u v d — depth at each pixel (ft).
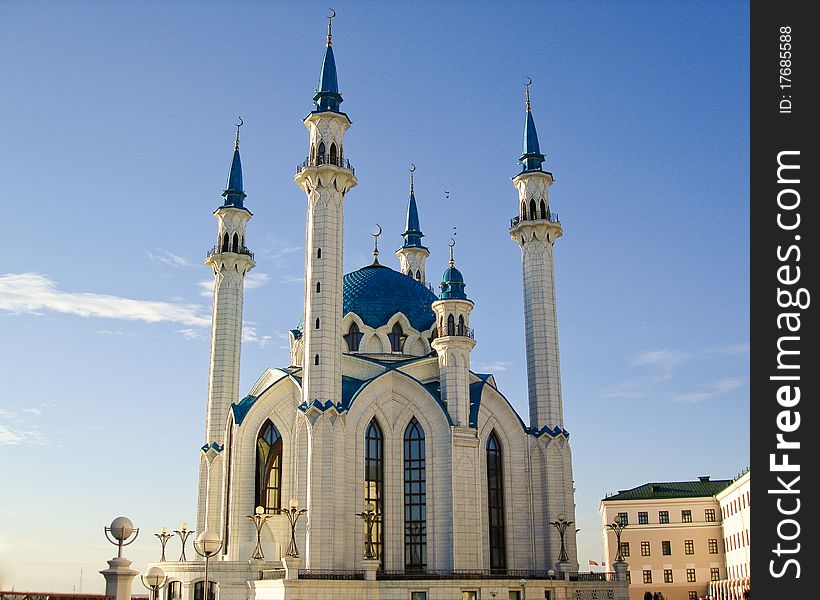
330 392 297.53
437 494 305.12
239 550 311.47
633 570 511.81
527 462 335.26
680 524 513.45
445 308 323.37
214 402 353.31
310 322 306.55
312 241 316.40
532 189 369.71
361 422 309.63
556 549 323.37
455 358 317.63
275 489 320.09
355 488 300.61
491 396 334.03
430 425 313.53
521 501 329.31
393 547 302.45
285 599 251.80
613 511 524.11
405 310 368.48
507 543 321.32
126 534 165.99
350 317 362.74
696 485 537.65
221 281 369.09
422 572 298.35
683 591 502.38
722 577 500.33
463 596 276.41
